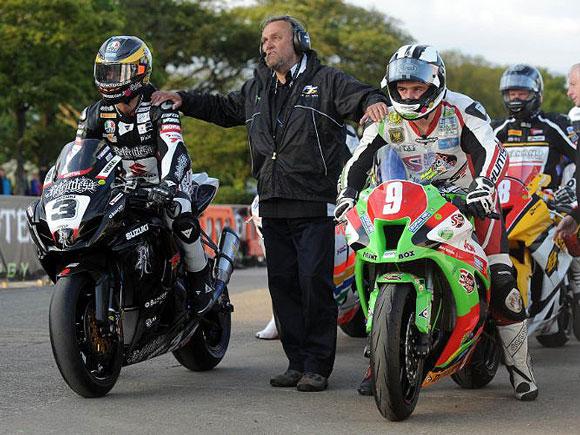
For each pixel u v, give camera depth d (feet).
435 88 25.17
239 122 31.37
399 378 23.32
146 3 203.62
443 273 23.97
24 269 69.41
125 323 27.61
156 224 27.81
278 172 29.27
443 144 26.50
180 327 29.40
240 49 214.28
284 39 28.99
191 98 30.01
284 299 30.07
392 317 23.20
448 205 24.32
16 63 131.85
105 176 26.45
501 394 28.12
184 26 207.82
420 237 23.54
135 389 28.43
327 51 227.81
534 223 32.65
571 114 40.24
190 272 29.68
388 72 25.30
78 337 26.48
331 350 29.17
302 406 26.02
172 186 26.76
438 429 23.30
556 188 40.52
